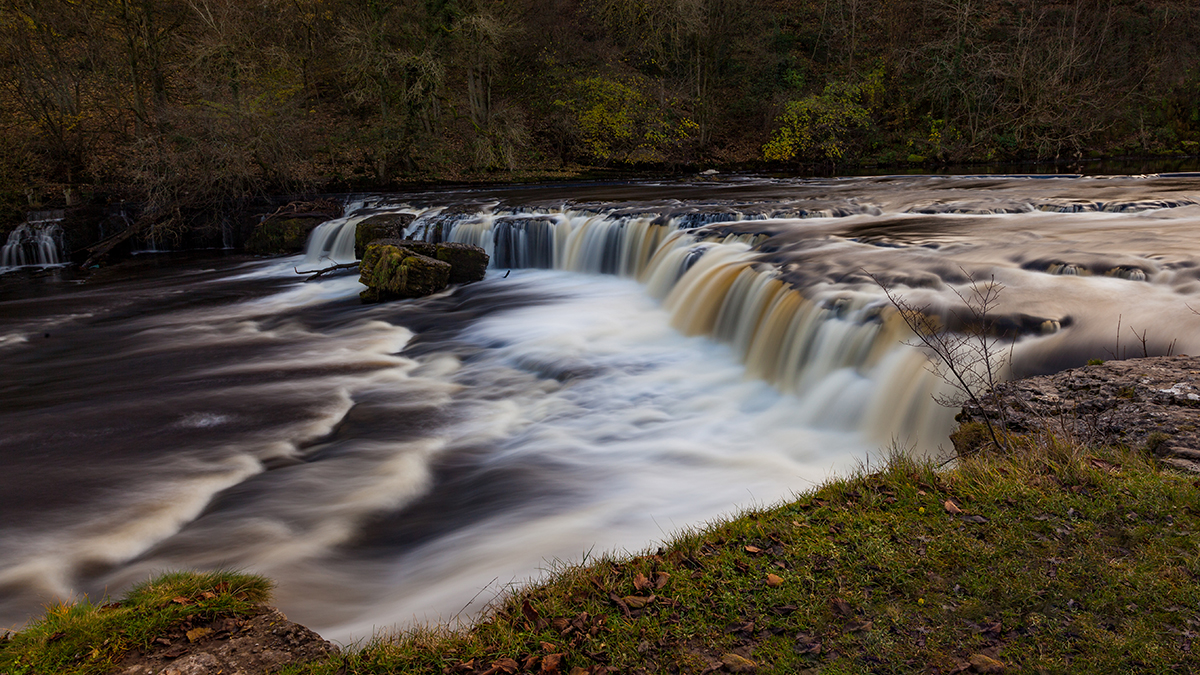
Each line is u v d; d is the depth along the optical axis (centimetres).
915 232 1516
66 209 2511
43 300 1911
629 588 430
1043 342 845
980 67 3734
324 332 1508
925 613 386
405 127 3234
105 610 451
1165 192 1959
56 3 2709
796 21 4516
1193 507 441
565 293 1706
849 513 490
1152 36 3912
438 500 765
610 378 1144
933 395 810
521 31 3462
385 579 604
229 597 456
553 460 854
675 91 3922
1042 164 3512
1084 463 500
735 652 369
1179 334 809
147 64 2841
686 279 1464
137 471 838
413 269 1731
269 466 849
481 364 1250
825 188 2547
